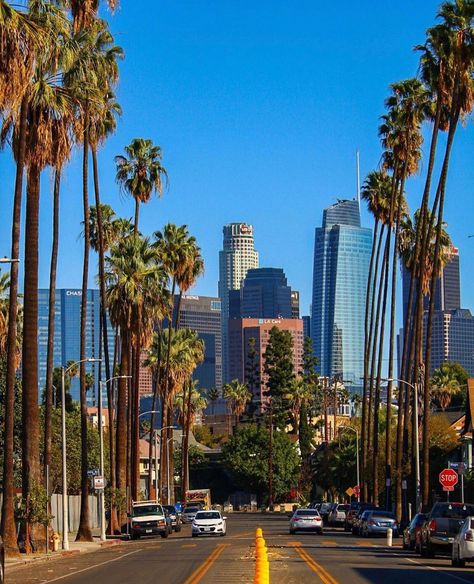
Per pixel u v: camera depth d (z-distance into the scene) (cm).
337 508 9562
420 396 11325
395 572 3791
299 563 4297
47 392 6144
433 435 10362
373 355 10144
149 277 8619
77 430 10500
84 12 5869
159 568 4181
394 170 8775
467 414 9019
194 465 19462
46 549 5628
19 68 3372
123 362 8475
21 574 4178
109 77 6825
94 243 9331
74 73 5828
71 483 10256
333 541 6556
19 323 8712
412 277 8912
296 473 17775
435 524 4678
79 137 5356
